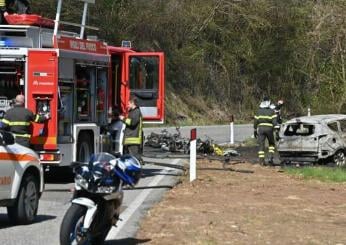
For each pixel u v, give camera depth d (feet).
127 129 81.41
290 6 266.36
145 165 101.30
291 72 262.06
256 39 269.85
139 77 91.40
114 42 225.76
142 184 77.56
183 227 50.52
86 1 88.74
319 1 207.41
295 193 71.56
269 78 268.00
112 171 39.58
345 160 113.80
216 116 254.88
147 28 241.76
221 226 51.01
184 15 259.80
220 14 268.82
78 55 79.25
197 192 70.38
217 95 263.70
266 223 52.75
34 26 76.02
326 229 50.85
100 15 221.25
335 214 58.34
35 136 74.43
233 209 59.36
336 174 90.07
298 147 112.88
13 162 50.03
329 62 194.39
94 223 39.65
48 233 48.34
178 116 240.12
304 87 256.52
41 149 74.54
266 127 105.70
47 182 80.07
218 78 265.75
